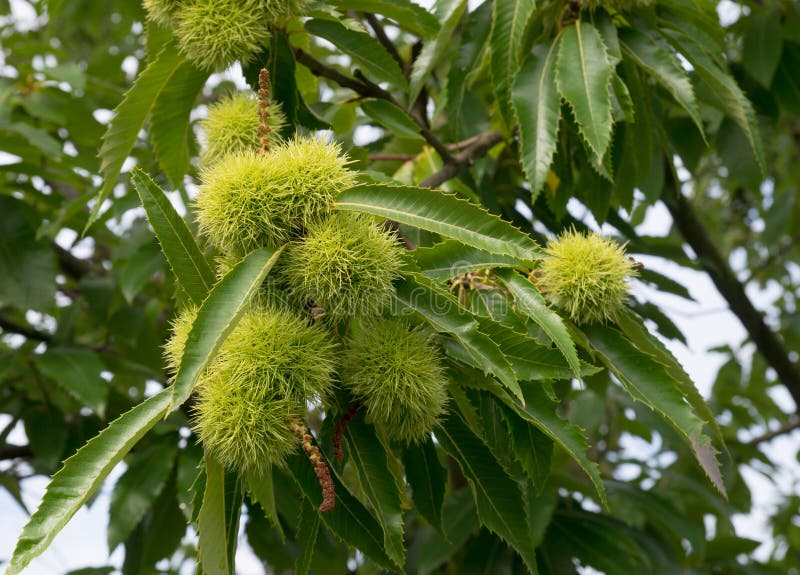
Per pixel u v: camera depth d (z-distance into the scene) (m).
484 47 1.46
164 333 1.83
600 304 1.23
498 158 1.61
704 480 1.83
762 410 2.37
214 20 1.28
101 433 1.12
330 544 1.61
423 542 1.55
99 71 2.05
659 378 1.23
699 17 1.42
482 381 1.21
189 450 1.53
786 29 1.71
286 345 1.13
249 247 1.17
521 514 1.23
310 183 1.16
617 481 1.61
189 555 2.32
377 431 1.20
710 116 1.70
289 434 1.14
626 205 1.49
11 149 1.60
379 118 1.45
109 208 1.53
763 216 2.42
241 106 1.31
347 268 1.15
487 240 1.17
